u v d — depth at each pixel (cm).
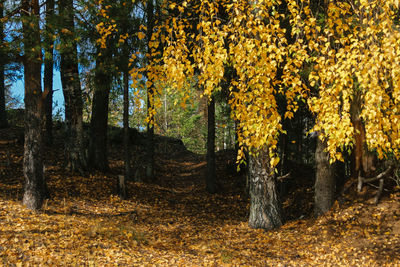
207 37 390
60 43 720
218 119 2630
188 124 3089
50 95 1533
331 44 470
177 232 838
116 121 2833
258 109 367
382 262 582
